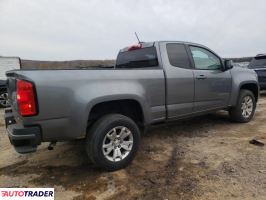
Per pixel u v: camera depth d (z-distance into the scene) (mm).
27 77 3264
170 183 3566
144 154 4609
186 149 4781
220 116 7195
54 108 3398
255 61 11391
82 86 3604
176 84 4785
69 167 4195
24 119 3301
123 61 5629
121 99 3953
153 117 4496
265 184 3430
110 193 3389
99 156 3756
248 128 6016
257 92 6875
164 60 4727
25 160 4559
